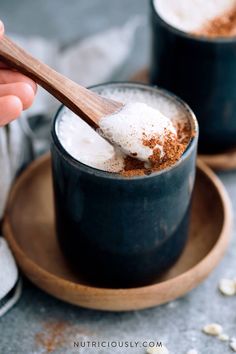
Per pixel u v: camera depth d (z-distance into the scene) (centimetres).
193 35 52
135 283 49
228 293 50
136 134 42
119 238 46
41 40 66
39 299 50
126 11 72
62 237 49
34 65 43
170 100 48
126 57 67
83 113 43
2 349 47
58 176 46
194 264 51
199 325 49
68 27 70
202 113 56
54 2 73
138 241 46
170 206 45
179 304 50
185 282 47
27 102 44
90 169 43
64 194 46
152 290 47
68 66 65
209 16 56
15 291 49
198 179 55
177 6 57
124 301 47
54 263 51
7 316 49
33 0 73
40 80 43
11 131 52
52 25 71
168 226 46
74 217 46
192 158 45
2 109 43
